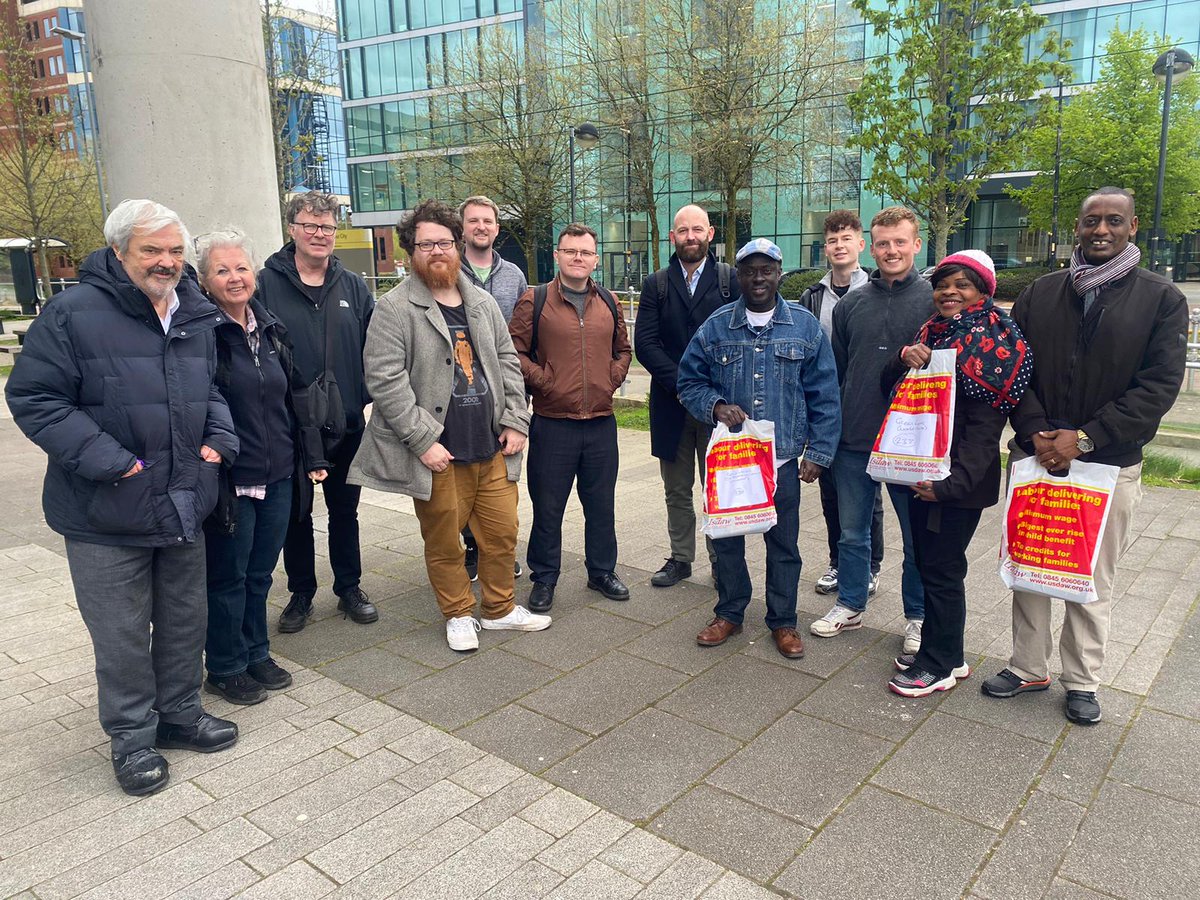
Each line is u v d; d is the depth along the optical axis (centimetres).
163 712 309
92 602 281
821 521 596
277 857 251
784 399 374
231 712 341
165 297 284
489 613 420
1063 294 314
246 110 550
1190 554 505
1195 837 255
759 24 2161
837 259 452
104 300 273
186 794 285
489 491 404
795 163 2455
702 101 2200
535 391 436
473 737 318
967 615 427
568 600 459
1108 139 2262
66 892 238
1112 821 263
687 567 486
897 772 291
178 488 284
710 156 2275
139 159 524
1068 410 313
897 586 473
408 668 379
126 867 248
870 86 1291
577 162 2761
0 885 241
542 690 355
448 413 384
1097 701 331
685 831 261
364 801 279
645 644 400
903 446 334
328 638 414
